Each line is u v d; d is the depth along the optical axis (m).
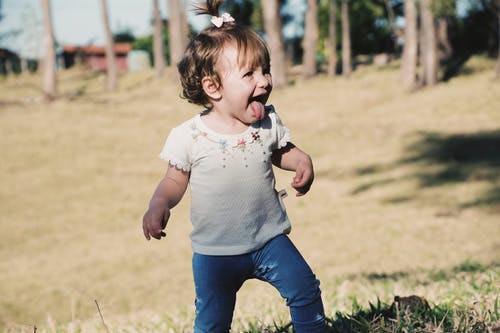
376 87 37.91
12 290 12.48
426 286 5.48
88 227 18.31
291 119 32.34
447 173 21.14
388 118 30.50
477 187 19.03
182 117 34.59
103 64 81.31
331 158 25.20
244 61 2.69
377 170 22.66
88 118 34.91
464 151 23.67
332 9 45.47
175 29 45.31
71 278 13.19
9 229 18.36
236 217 2.79
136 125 33.22
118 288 12.02
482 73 36.31
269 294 6.20
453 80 35.91
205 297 2.87
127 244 16.08
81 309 10.14
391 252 12.80
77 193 22.42
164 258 14.38
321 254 13.24
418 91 34.84
